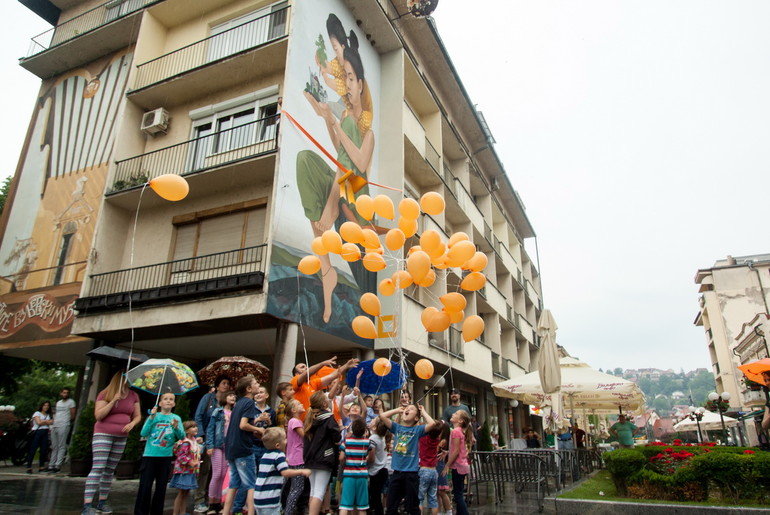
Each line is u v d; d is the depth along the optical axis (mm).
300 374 6496
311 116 11859
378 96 16109
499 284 27828
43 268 13883
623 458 7441
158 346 12695
